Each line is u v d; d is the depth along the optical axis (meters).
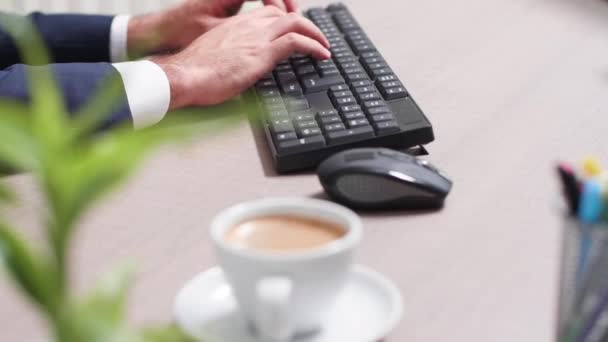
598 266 0.42
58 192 0.29
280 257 0.47
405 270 0.61
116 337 0.29
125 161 0.29
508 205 0.71
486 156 0.81
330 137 0.79
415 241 0.65
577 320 0.44
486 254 0.63
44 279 0.30
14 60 1.14
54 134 0.29
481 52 1.08
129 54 1.19
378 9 1.26
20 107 0.32
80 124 0.31
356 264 0.62
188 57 0.99
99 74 0.91
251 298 0.49
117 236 0.66
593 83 0.98
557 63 1.04
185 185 0.75
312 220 0.53
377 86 0.90
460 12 1.24
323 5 1.27
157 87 0.90
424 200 0.70
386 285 0.55
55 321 0.30
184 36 1.19
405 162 0.70
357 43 1.02
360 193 0.70
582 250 0.43
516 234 0.66
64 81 0.89
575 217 0.42
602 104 0.92
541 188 0.74
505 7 1.25
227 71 0.94
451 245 0.65
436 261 0.62
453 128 0.87
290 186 0.76
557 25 1.18
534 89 0.97
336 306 0.54
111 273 0.32
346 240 0.49
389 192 0.69
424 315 0.55
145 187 0.74
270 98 0.89
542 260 0.62
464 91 0.96
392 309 0.52
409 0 1.29
